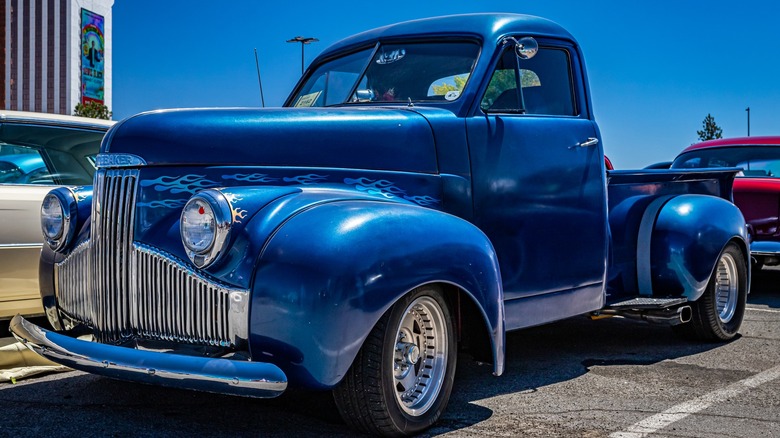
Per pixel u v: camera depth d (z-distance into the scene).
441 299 3.62
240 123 3.65
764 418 3.91
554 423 3.80
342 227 3.25
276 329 3.14
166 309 3.40
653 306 5.03
